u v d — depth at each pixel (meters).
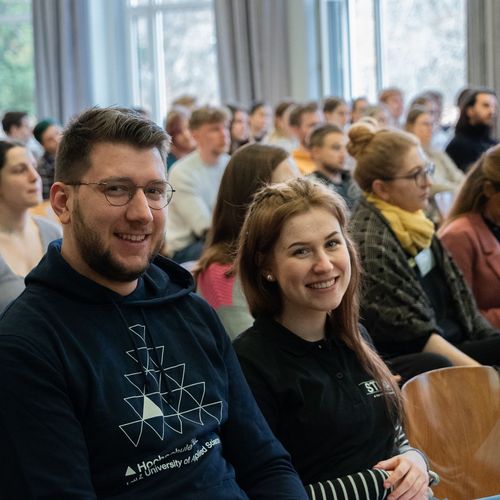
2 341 1.59
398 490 2.03
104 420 1.64
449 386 2.46
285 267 2.15
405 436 2.25
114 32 11.55
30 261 3.52
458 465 2.42
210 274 2.83
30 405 1.56
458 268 3.46
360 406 2.14
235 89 10.70
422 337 3.17
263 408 2.11
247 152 2.87
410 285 3.21
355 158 3.46
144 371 1.73
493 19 9.38
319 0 10.45
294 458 2.12
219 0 10.57
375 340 3.21
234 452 1.89
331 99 7.97
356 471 2.10
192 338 1.86
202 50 11.30
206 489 1.72
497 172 3.60
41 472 1.54
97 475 1.63
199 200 5.71
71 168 1.71
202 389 1.81
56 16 11.28
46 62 11.41
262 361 2.16
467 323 3.40
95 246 1.71
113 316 1.75
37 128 7.34
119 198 1.70
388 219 3.31
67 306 1.71
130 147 1.71
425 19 10.18
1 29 11.91
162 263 1.98
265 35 10.48
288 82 10.55
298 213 2.15
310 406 2.12
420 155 3.31
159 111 11.61
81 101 11.44
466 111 7.33
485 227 3.70
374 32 10.45
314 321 2.21
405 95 10.38
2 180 3.42
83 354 1.66
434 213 5.49
